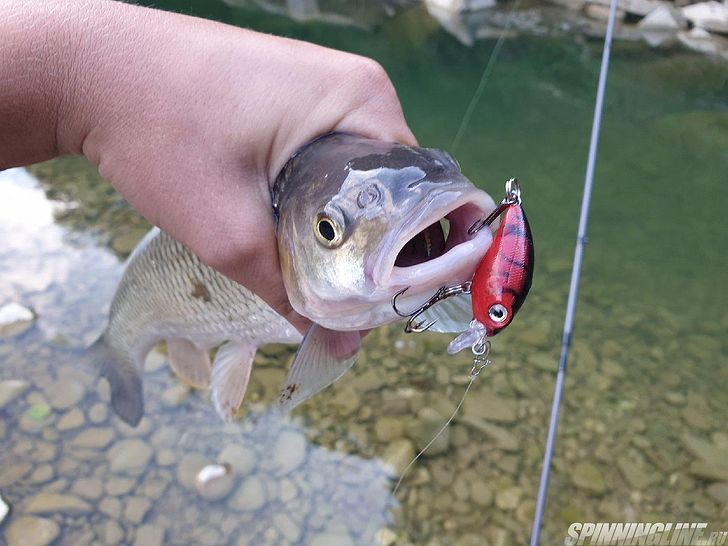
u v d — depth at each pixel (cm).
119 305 39
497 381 53
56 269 61
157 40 20
